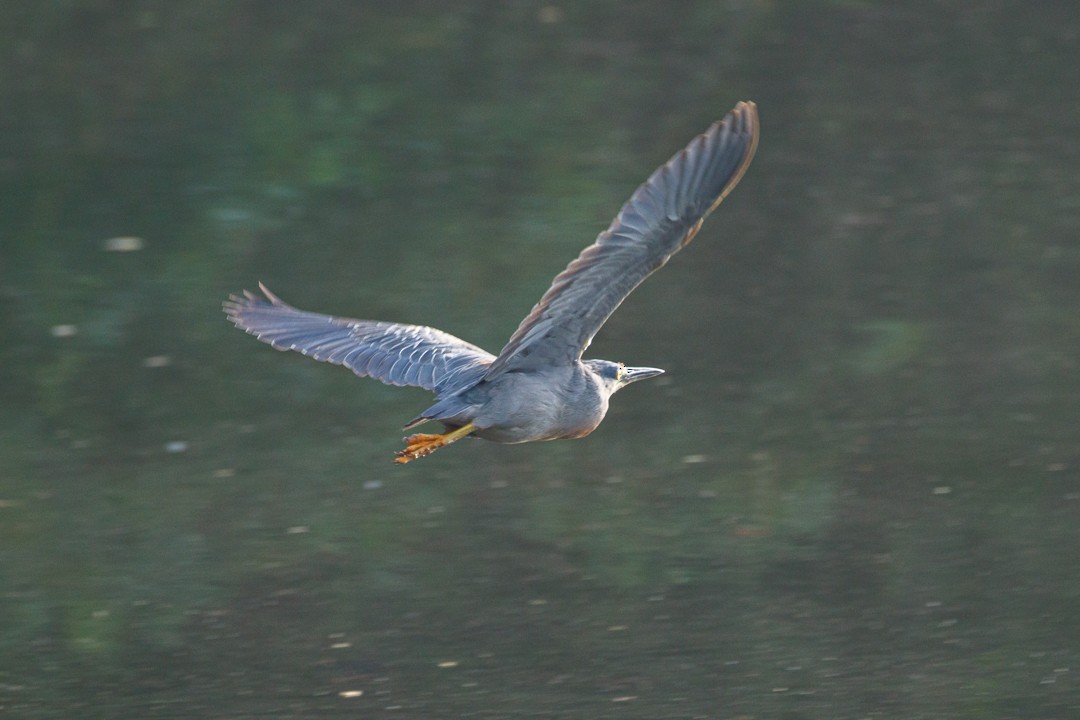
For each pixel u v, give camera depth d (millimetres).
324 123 20031
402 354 8336
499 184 18484
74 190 18250
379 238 17250
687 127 19891
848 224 17344
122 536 12039
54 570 11562
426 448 7719
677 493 12578
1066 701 9828
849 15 22828
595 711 9766
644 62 21625
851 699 9883
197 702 9961
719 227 17344
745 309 15648
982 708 9773
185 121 20062
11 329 15352
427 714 9758
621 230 6887
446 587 11266
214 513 12359
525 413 7637
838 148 19188
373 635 10695
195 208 18000
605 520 12180
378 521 12211
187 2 23469
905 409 13828
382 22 22906
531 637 10633
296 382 14523
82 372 14625
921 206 17703
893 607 10945
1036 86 20781
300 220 17719
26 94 20766
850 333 15164
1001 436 13336
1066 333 15039
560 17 23016
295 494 12633
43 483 12820
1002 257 16516
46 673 10344
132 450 13352
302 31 22578
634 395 14148
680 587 11242
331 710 9828
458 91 20859
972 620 10789
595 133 19766
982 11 22969
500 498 12578
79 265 16641
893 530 11977
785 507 12336
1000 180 18281
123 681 10227
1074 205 17578
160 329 15453
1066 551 11625
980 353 14742
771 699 9891
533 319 7289
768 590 11188
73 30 22641
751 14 22922
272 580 11406
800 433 13484
